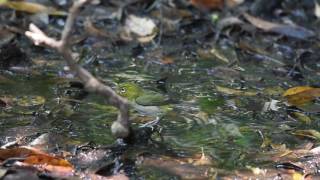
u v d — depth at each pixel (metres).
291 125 5.09
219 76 6.12
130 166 4.29
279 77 6.19
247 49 6.82
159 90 5.69
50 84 5.69
